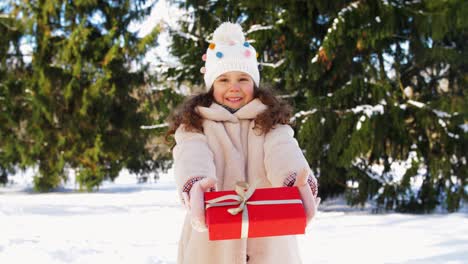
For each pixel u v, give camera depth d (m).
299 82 7.79
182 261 1.94
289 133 1.91
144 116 13.00
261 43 7.62
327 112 7.17
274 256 1.82
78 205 8.62
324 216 6.84
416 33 7.20
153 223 6.38
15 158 12.96
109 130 13.06
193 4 8.60
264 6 7.55
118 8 12.85
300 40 7.65
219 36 2.11
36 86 12.59
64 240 4.98
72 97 12.59
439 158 7.02
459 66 7.48
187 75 8.55
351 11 6.92
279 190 1.53
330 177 7.69
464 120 6.66
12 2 12.45
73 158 12.87
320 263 3.96
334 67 7.46
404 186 7.29
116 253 4.36
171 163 14.14
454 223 5.99
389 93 7.21
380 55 7.35
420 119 7.00
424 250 4.43
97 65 12.72
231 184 1.83
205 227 1.47
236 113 1.95
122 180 16.47
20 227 5.88
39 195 11.38
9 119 12.45
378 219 6.44
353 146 6.81
